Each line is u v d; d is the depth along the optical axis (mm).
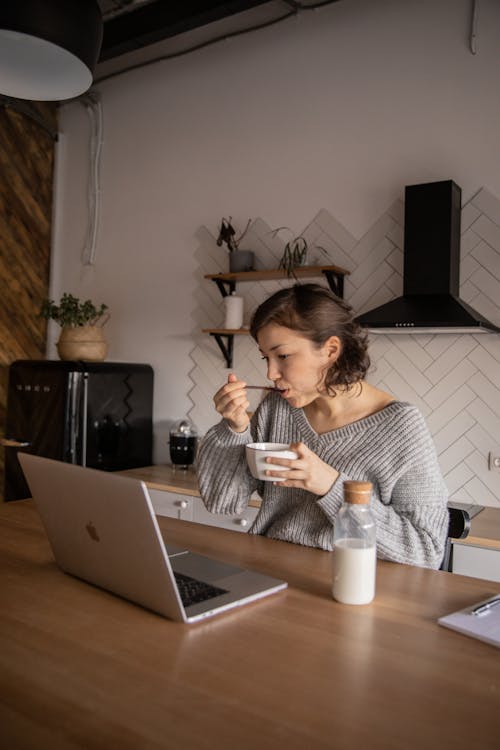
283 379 1463
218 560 1332
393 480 1479
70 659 871
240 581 1184
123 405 3658
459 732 717
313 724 723
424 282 2742
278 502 1646
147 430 3828
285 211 3412
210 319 3678
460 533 1608
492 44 2842
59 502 1145
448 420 2871
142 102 4051
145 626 991
